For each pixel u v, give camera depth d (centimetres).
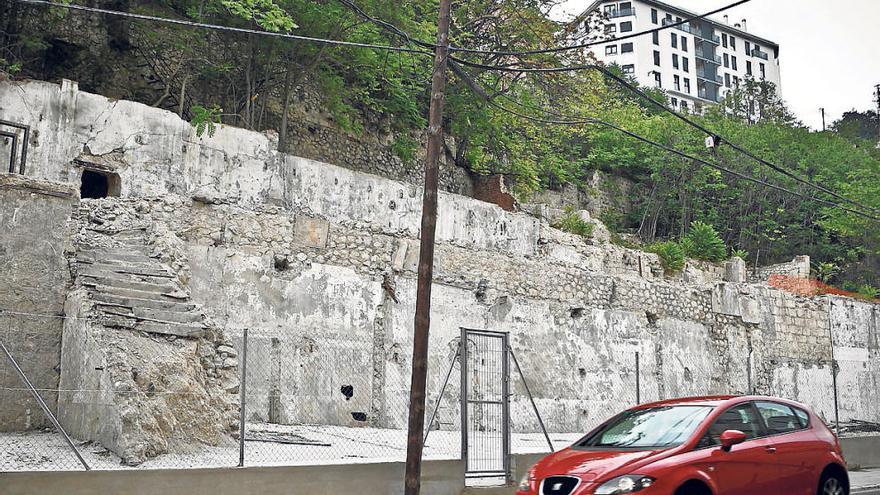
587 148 4166
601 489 869
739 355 2845
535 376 2308
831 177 4350
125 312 1416
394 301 2116
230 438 1391
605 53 9194
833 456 1046
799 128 5047
